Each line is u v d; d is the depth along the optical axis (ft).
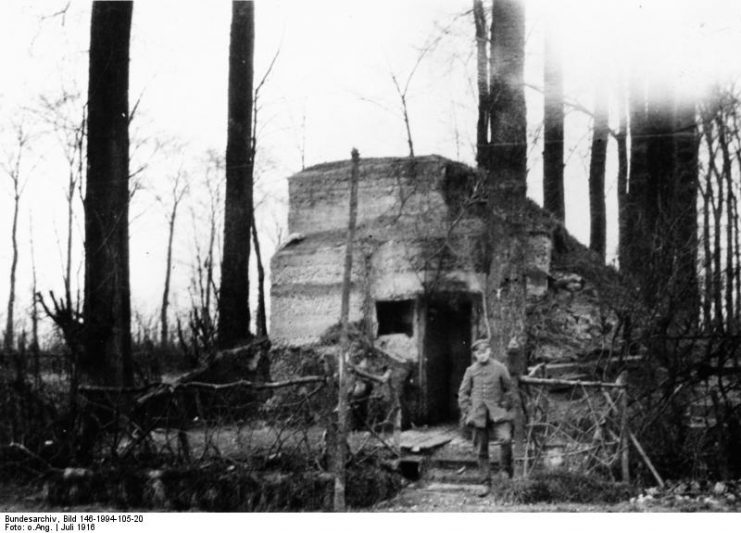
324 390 39.37
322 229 60.70
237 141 71.97
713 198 78.64
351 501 36.58
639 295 45.34
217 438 39.78
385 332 57.06
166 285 124.47
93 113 52.60
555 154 76.43
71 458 39.75
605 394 39.50
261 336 69.56
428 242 55.62
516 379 40.19
